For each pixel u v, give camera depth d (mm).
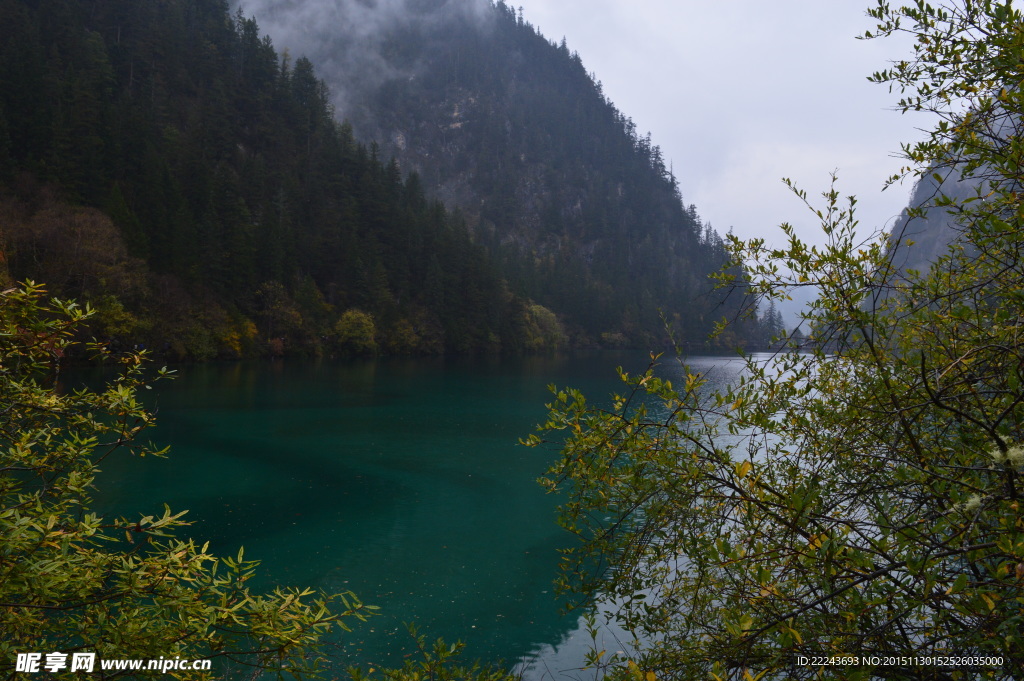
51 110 74562
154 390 43406
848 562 2172
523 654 10188
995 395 2479
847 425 2854
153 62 122062
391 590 12797
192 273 71688
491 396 49156
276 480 21250
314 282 98250
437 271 115500
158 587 3328
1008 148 2549
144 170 79000
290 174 117625
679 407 2889
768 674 2332
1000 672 1923
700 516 2668
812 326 3203
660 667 3125
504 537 16203
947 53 2971
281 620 3520
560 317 163750
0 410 3344
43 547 3160
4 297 3170
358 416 36312
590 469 2939
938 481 2346
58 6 105875
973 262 2906
